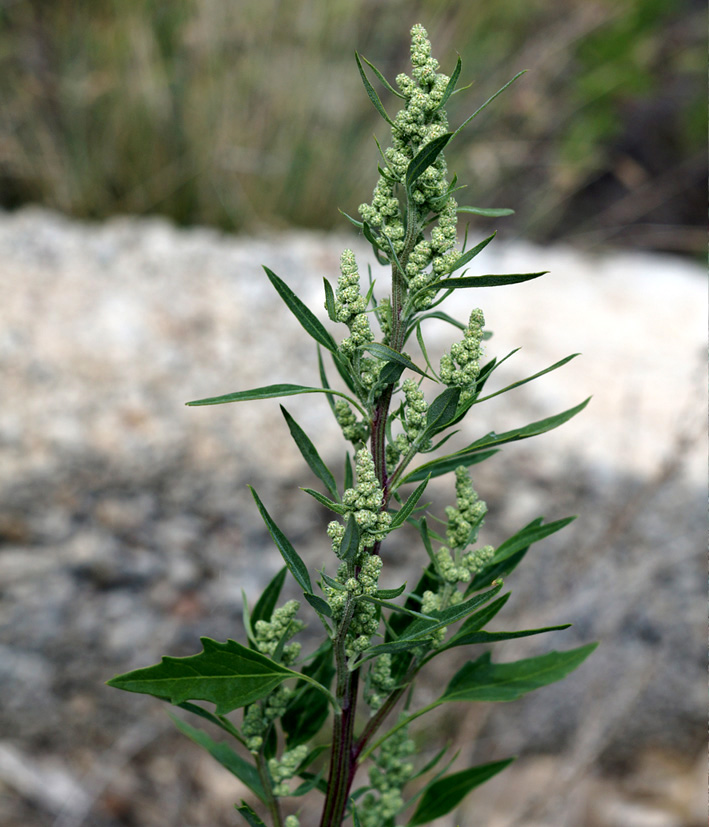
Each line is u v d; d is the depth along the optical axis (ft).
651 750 3.13
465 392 0.93
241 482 2.82
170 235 3.81
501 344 3.41
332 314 0.92
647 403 3.15
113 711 2.82
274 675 0.92
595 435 2.99
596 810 2.89
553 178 5.11
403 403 0.96
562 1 5.23
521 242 5.00
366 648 0.95
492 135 4.99
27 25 4.35
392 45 4.73
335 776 1.00
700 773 3.06
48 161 4.17
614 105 5.47
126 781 2.70
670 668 2.95
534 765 2.89
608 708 2.90
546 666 1.09
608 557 2.85
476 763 2.74
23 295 3.27
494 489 2.89
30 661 2.77
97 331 3.13
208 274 3.54
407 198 0.92
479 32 5.01
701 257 5.15
